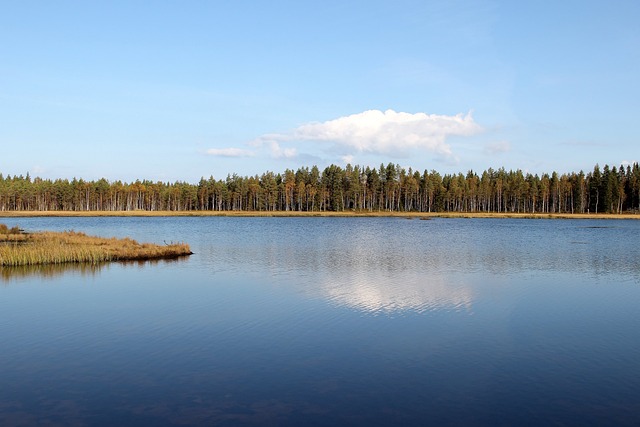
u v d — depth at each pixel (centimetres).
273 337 1886
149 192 18088
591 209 15850
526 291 2839
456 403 1302
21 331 1978
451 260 4259
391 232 8019
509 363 1611
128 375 1493
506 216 13625
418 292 2773
